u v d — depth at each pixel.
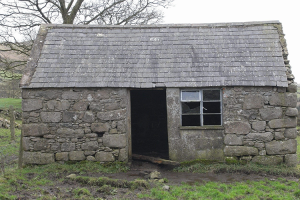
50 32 10.86
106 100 9.28
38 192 6.76
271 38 10.29
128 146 9.67
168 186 7.41
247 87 9.23
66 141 9.29
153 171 8.72
